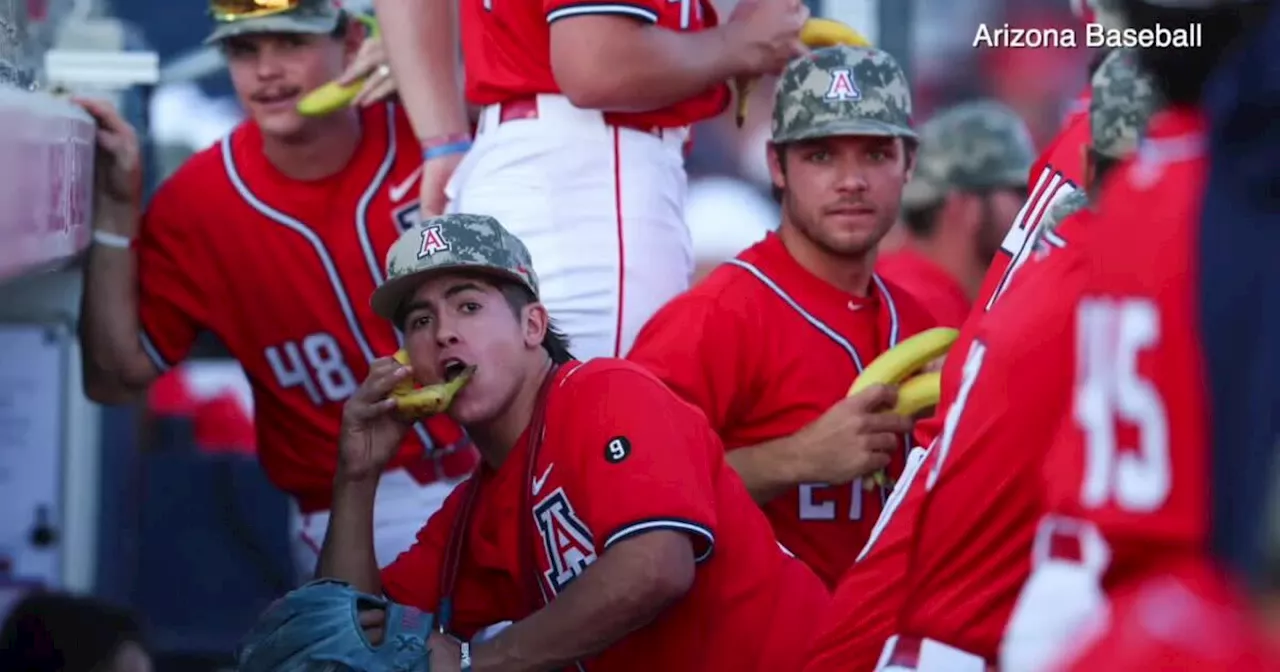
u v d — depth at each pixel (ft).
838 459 41.39
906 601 32.19
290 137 50.88
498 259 37.40
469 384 37.24
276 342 52.65
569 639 34.94
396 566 40.06
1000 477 30.58
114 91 54.70
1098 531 25.27
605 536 35.22
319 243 51.72
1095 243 26.37
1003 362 30.45
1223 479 23.80
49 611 43.55
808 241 43.98
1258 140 23.70
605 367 37.09
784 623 37.58
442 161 46.91
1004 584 30.99
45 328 55.26
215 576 76.33
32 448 55.57
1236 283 23.68
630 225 42.96
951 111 61.05
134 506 74.02
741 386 43.06
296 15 49.62
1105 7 31.73
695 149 86.17
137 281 52.47
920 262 56.18
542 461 37.01
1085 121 36.63
